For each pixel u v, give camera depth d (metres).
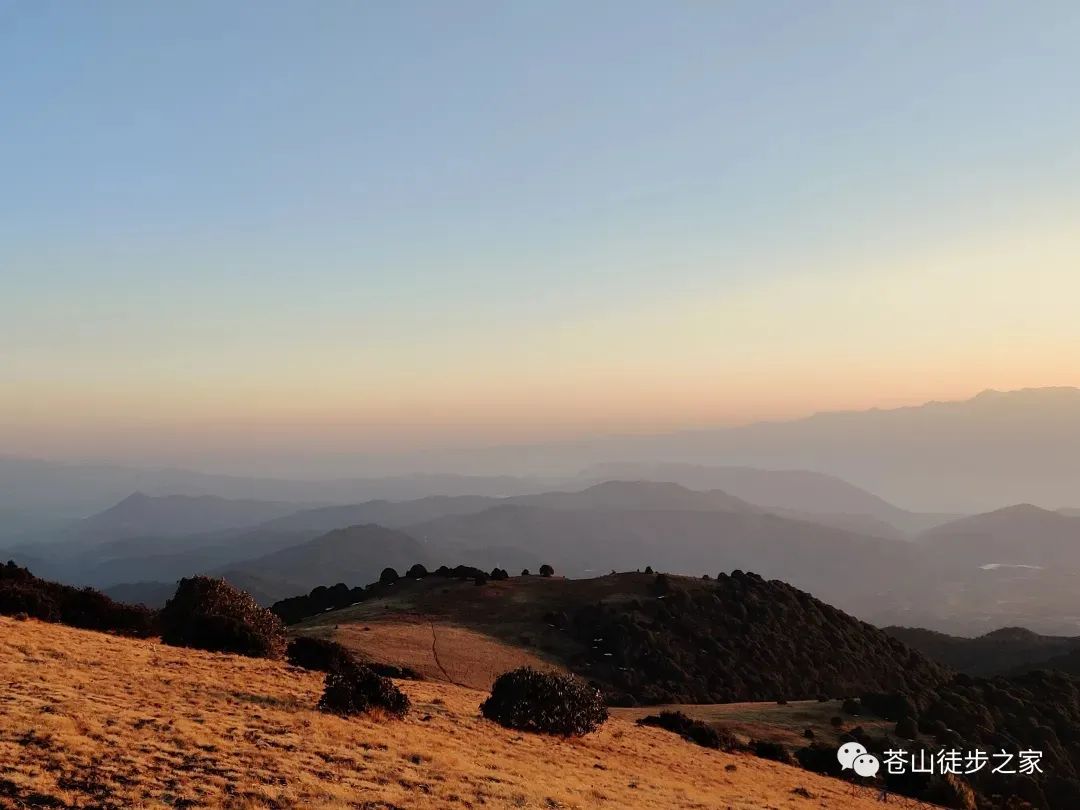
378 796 13.91
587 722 28.55
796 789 30.17
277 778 13.75
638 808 18.20
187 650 30.73
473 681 61.94
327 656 31.33
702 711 61.44
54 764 12.38
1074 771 53.25
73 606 35.50
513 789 16.72
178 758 13.93
